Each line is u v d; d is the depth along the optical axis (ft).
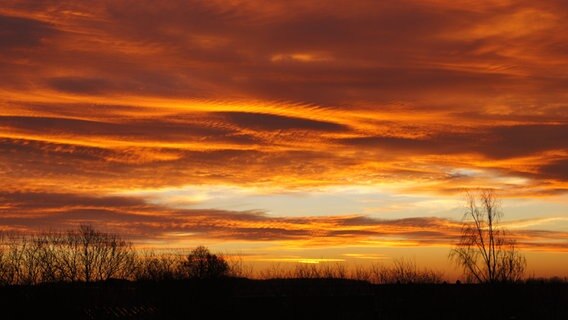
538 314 201.77
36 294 183.73
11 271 194.70
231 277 229.66
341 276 232.53
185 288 209.05
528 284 209.67
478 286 204.54
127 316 194.18
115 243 211.20
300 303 211.41
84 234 205.16
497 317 199.11
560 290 213.25
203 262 229.86
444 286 214.90
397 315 212.23
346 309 211.00
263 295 228.22
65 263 198.90
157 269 222.48
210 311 206.59
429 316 208.54
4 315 178.09
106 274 204.74
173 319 201.77
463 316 204.54
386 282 230.07
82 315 188.14
